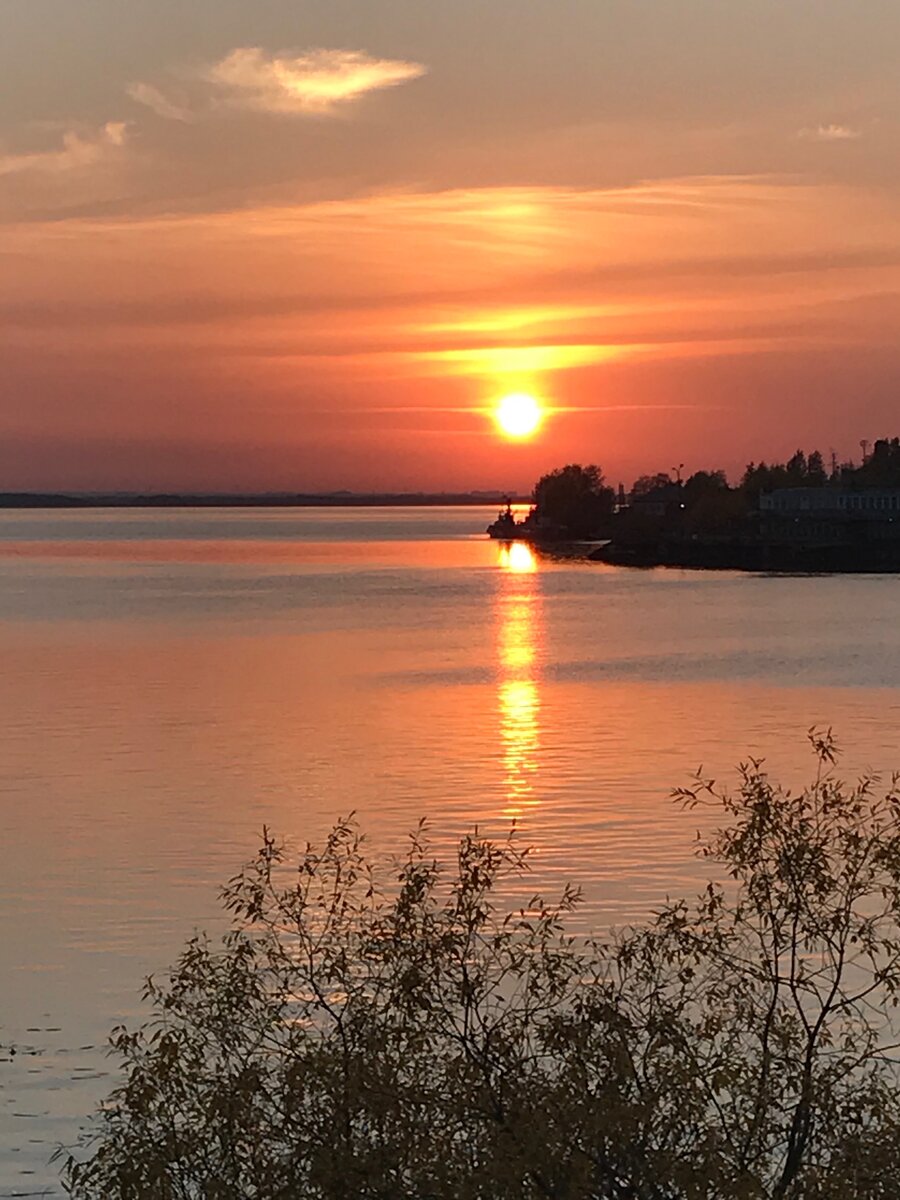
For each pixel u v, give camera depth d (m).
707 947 15.40
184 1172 13.96
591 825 44.62
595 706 74.94
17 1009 27.78
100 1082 24.17
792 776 54.44
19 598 159.00
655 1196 13.51
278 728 67.50
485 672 91.06
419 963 14.92
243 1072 14.17
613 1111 13.48
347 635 116.44
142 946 31.97
